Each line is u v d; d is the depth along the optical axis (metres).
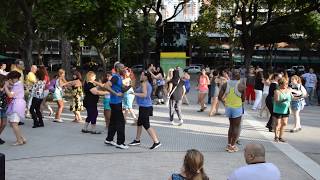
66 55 31.61
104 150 10.75
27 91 15.09
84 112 17.44
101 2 19.92
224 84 10.79
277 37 51.69
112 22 20.86
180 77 14.86
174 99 14.82
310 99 23.47
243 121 16.02
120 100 11.01
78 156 10.09
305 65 82.38
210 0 48.41
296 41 57.44
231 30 56.41
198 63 82.50
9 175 8.42
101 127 14.08
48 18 24.39
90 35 22.31
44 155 10.12
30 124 14.34
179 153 10.56
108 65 62.06
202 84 18.48
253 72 22.45
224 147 11.38
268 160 10.04
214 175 8.64
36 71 14.41
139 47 50.34
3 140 11.59
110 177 8.38
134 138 12.31
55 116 15.34
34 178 8.25
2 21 26.80
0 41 37.62
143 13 36.25
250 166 4.70
